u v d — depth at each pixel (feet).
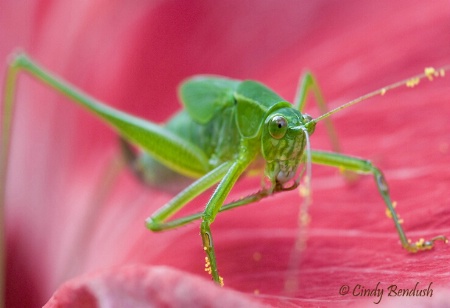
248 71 0.29
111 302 0.18
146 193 0.29
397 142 0.24
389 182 0.23
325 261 0.22
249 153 0.24
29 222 0.29
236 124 0.24
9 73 0.27
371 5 0.28
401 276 0.21
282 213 0.25
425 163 0.24
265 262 0.23
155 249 0.27
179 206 0.24
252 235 0.24
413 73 0.26
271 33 0.29
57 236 0.29
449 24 0.26
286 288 0.21
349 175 0.24
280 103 0.24
